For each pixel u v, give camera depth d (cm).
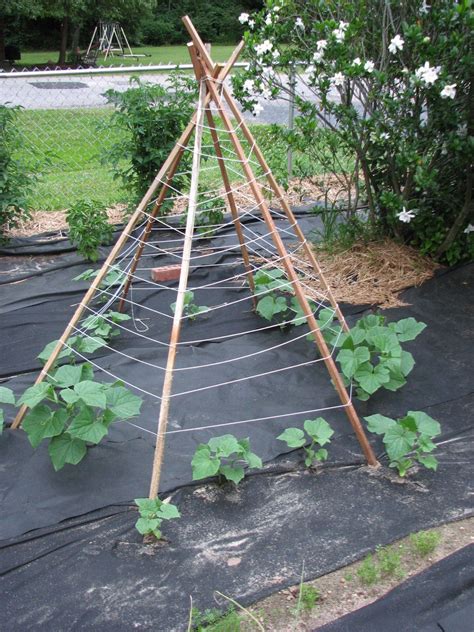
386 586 214
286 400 320
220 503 253
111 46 2381
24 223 580
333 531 238
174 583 217
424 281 442
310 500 254
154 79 1427
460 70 376
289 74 472
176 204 591
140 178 558
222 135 697
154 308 428
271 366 350
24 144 554
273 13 423
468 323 394
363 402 317
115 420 300
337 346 327
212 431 295
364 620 198
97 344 361
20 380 344
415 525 239
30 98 1231
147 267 489
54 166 755
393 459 256
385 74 381
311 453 268
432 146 417
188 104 551
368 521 242
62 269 495
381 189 472
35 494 255
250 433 292
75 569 223
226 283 458
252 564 224
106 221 548
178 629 200
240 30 2784
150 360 360
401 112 410
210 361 357
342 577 219
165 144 541
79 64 1972
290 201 614
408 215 411
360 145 426
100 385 262
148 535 237
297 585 215
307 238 523
